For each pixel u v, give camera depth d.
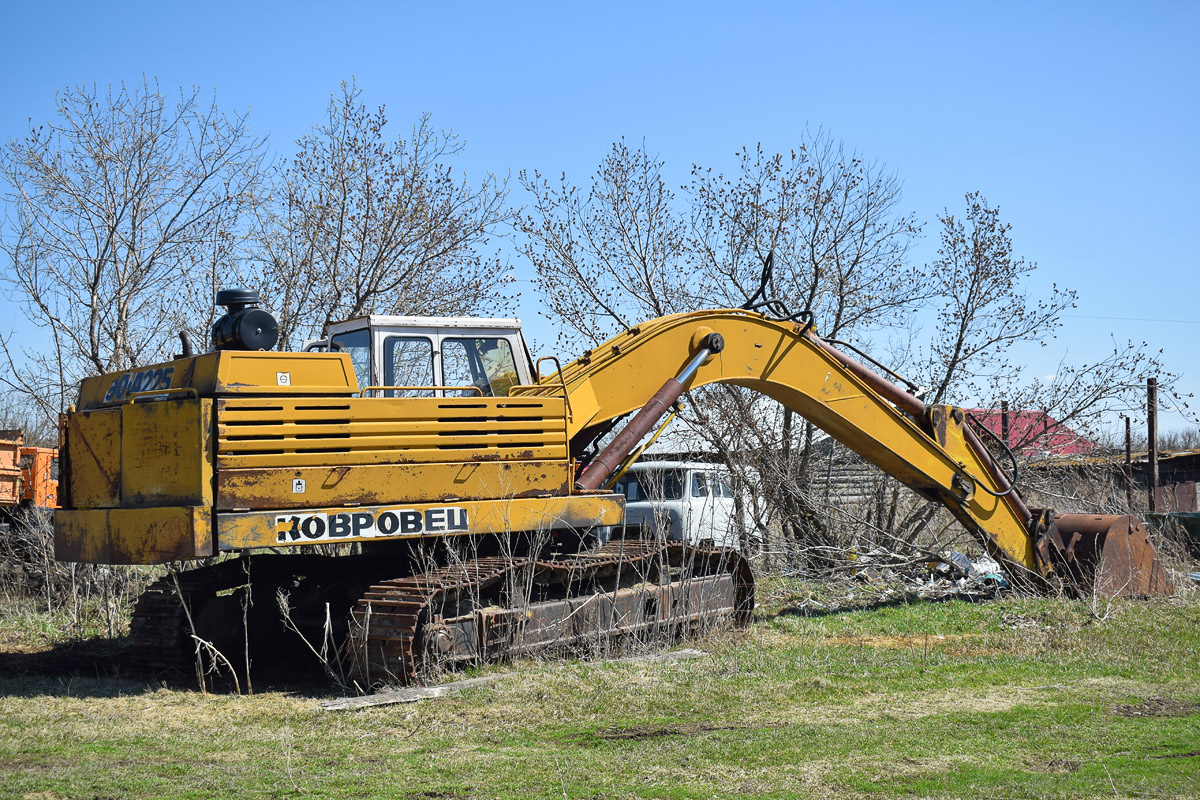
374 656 7.55
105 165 15.34
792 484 15.62
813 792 4.93
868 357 11.92
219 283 15.98
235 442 7.45
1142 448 25.69
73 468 8.59
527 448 8.52
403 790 5.00
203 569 9.32
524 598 8.30
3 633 10.59
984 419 17.42
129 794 4.99
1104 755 5.60
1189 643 9.20
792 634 10.23
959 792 4.90
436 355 9.05
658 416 9.64
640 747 5.82
